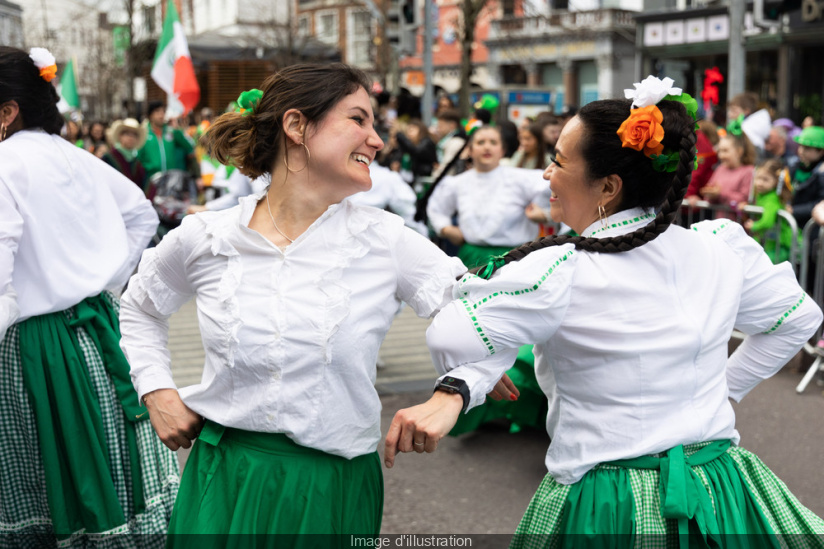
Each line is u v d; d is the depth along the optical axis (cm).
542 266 187
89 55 3928
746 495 196
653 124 182
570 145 196
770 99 1741
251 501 200
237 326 197
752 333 218
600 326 188
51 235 275
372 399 207
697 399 193
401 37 1156
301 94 197
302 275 198
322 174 199
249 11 3612
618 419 190
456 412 188
